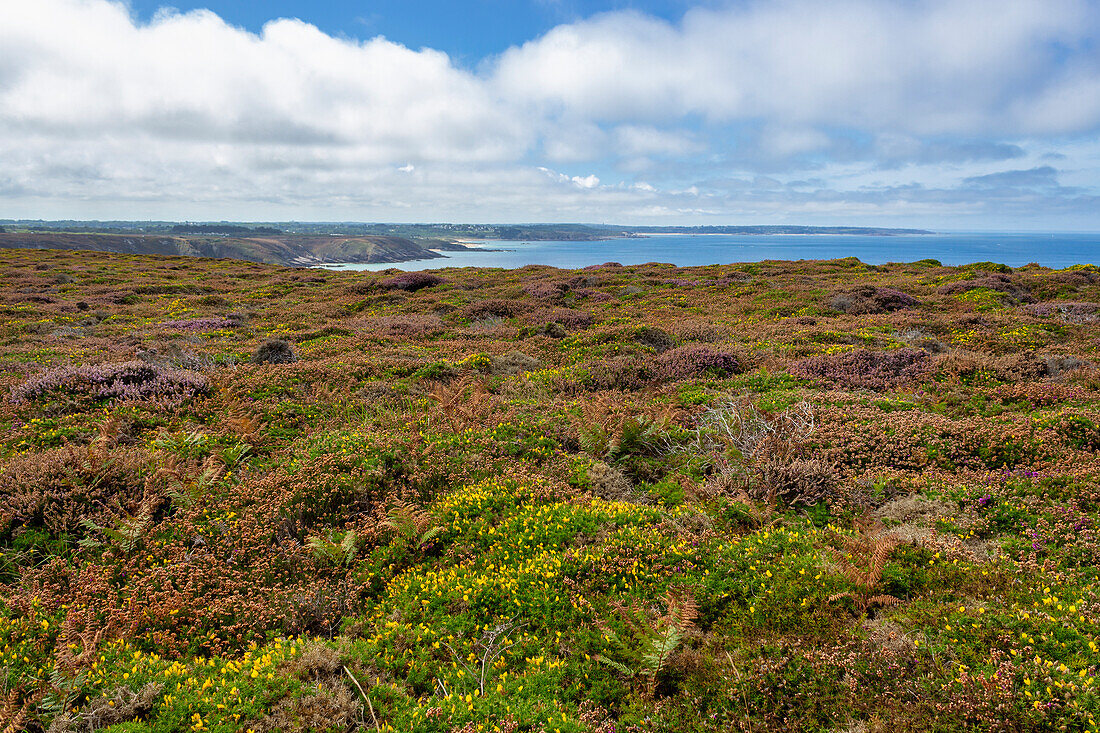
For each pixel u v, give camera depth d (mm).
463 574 6457
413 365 15758
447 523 7535
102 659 5004
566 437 10320
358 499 8141
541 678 4996
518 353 17344
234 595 6109
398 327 22922
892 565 5980
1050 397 11352
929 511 7359
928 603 5332
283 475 8445
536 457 9672
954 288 28953
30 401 11445
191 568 6508
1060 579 5613
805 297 28734
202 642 5586
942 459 8812
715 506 7828
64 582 6312
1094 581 5523
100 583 6145
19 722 4234
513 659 5301
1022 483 7738
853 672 4641
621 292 34500
